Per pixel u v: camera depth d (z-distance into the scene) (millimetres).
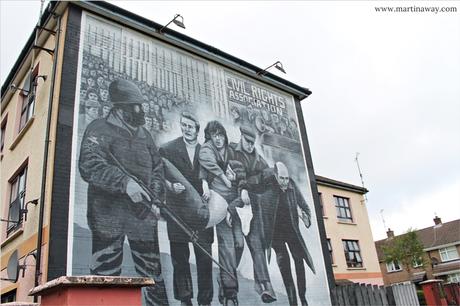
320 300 13750
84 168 10094
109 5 12211
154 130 11844
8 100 14953
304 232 14547
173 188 11523
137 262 10055
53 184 9484
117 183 10477
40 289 3615
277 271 12992
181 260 10859
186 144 12430
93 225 9695
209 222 11922
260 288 12289
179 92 13047
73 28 11445
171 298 10266
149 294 9922
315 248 14609
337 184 24656
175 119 12500
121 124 11219
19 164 12133
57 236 9086
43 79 12094
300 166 15828
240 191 13211
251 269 12320
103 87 11312
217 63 14742
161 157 11641
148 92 12242
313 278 13953
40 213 9453
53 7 11859
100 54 11695
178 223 11219
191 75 13680
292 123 16562
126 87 11789
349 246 23844
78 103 10648
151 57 12852
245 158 13938
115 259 9727
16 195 12203
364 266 23812
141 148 11320
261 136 14922
